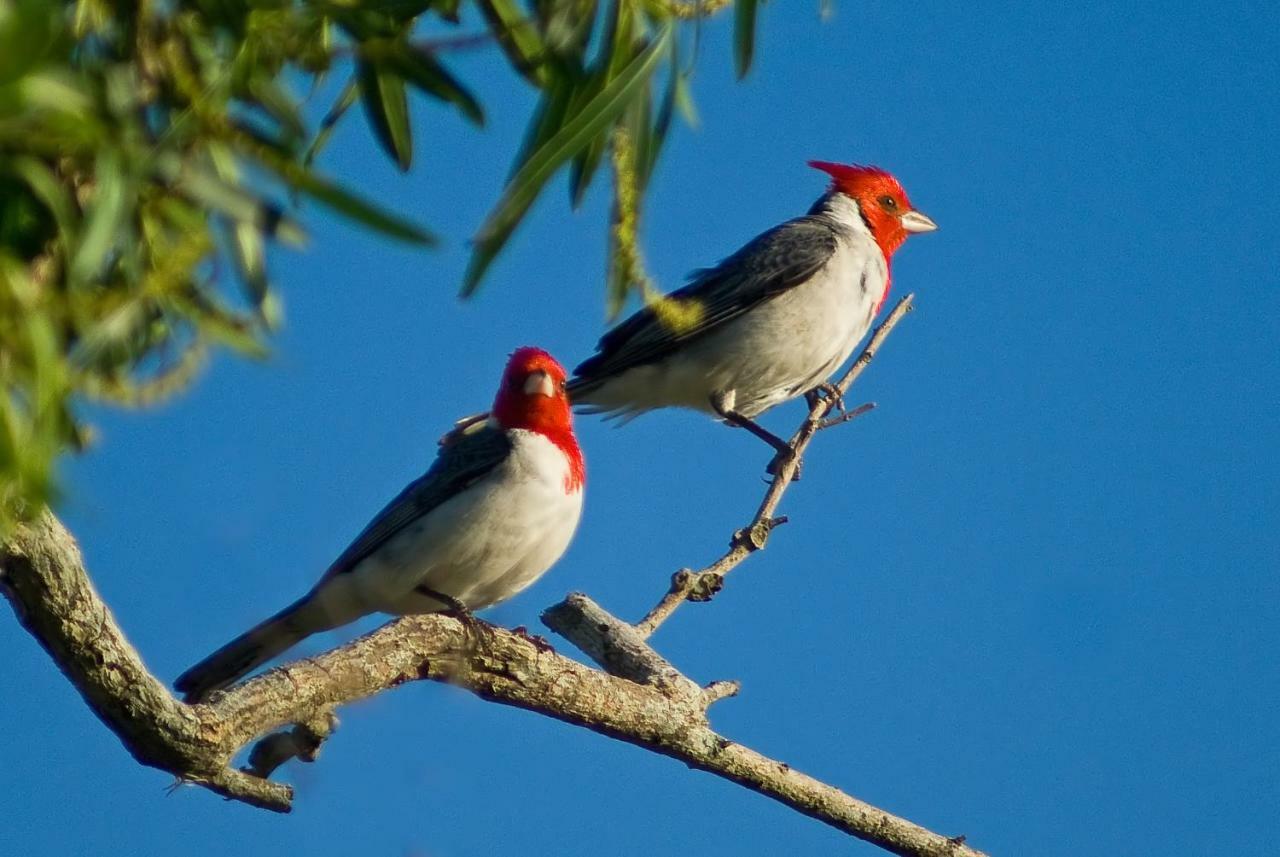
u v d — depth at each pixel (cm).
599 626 1194
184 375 600
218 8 614
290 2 623
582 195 737
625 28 741
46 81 458
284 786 886
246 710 861
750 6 741
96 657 796
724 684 1140
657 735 1082
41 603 775
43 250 575
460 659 1001
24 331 494
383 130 784
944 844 1123
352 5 639
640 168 714
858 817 1114
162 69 602
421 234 552
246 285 650
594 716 1060
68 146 504
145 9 597
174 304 580
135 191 537
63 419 521
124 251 567
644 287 683
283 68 639
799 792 1107
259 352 591
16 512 566
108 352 597
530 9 773
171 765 842
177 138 553
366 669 938
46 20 425
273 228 627
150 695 816
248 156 559
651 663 1154
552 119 750
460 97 752
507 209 657
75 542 778
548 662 1038
